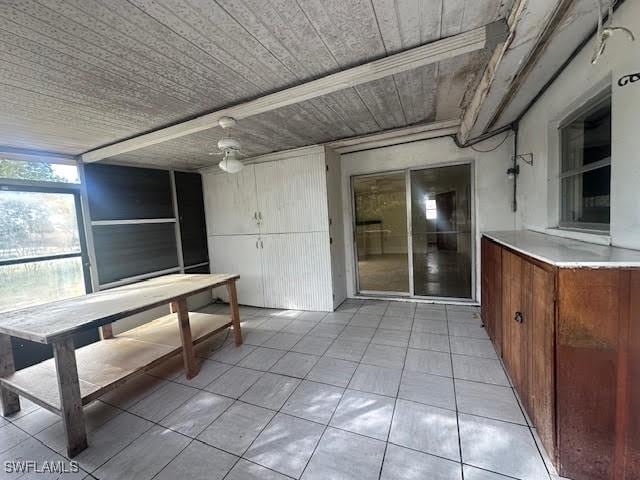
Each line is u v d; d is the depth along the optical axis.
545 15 1.30
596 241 1.70
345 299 4.45
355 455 1.58
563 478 1.34
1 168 2.86
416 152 3.87
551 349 1.34
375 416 1.87
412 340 2.91
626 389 1.20
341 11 1.35
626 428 1.21
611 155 1.49
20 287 2.94
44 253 3.12
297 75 1.91
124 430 1.90
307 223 4.02
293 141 3.59
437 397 2.01
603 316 1.21
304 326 3.52
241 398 2.18
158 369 2.70
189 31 1.42
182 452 1.69
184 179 4.55
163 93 2.06
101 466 1.63
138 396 2.28
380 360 2.57
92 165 3.49
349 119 2.93
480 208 3.58
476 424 1.74
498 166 3.45
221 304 4.79
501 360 2.38
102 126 2.58
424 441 1.64
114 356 2.41
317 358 2.71
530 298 1.62
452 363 2.43
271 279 4.34
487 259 2.81
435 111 2.87
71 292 3.31
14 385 2.00
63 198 3.27
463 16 1.42
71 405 1.73
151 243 4.11
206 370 2.62
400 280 4.71
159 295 2.52
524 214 3.01
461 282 3.87
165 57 1.63
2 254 2.83
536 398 1.56
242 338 3.29
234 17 1.33
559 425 1.32
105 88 1.94
